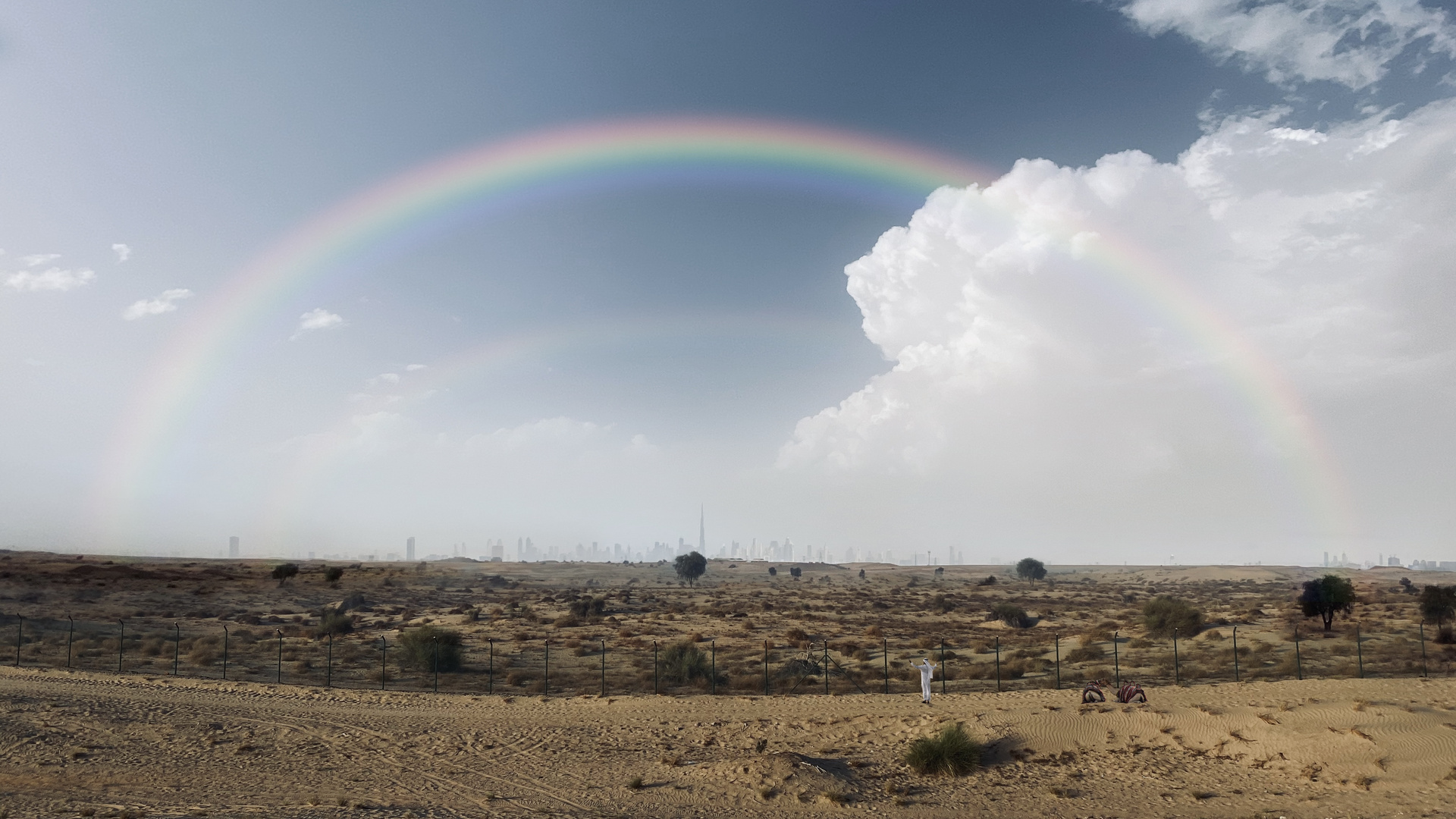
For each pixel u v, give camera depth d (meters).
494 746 36.84
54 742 35.38
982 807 28.31
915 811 28.08
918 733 37.25
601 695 48.53
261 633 79.62
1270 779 29.81
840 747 36.31
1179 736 34.09
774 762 32.06
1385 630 70.38
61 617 81.69
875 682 51.97
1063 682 48.84
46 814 24.84
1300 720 33.12
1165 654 59.69
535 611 111.31
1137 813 27.12
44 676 50.19
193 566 171.62
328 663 60.62
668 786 31.19
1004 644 72.62
